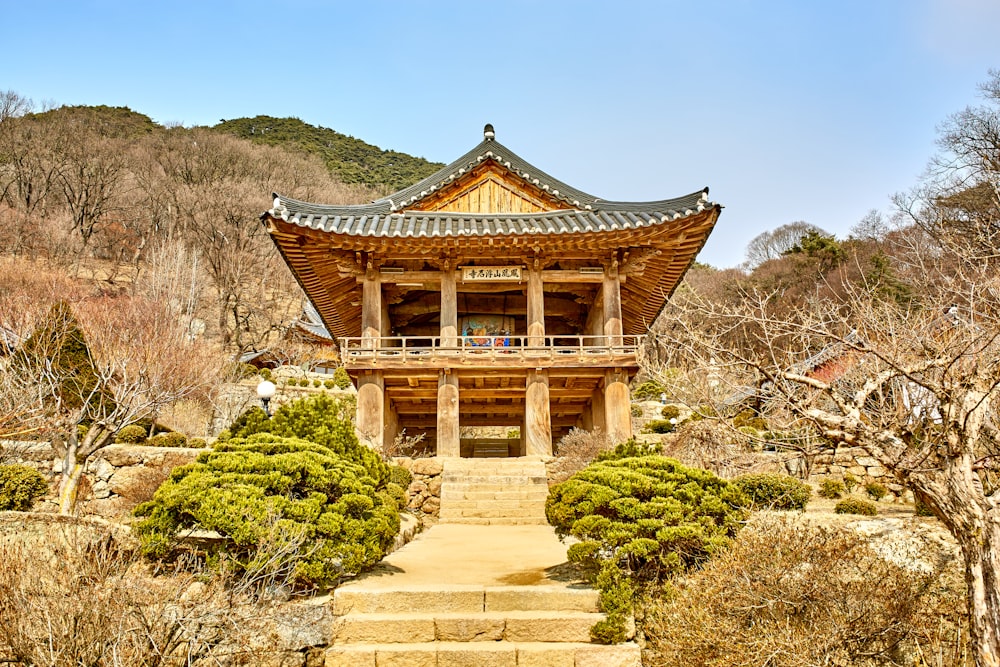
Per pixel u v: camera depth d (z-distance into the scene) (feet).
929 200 65.62
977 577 19.39
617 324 71.26
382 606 26.02
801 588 22.36
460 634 24.67
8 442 56.90
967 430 20.36
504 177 77.92
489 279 72.18
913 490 21.63
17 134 242.99
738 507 29.94
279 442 31.27
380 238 66.28
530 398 68.74
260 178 271.28
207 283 201.46
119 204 234.17
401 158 406.41
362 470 32.24
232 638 20.94
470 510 52.65
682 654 21.79
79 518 27.04
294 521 26.02
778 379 24.79
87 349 64.18
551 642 24.62
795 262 151.12
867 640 22.52
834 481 52.80
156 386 59.00
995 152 76.23
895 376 23.59
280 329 181.37
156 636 19.27
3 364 54.75
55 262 187.42
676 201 69.46
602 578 25.79
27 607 19.16
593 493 29.17
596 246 70.28
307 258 71.87
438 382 69.92
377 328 70.44
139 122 317.63
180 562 23.62
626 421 68.23
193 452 60.70
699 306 44.88
